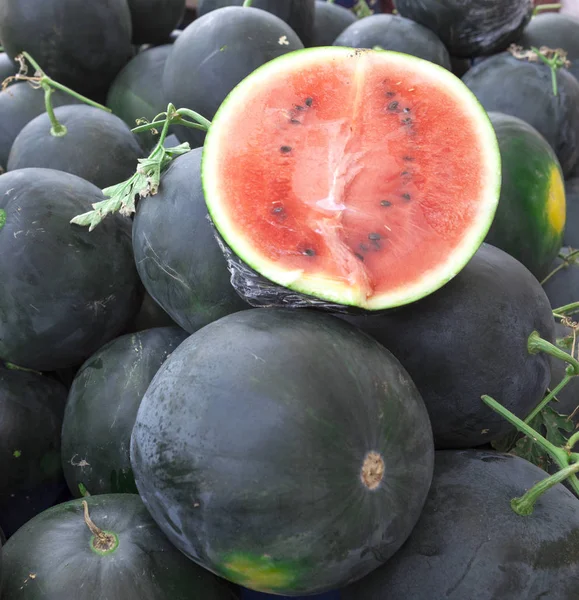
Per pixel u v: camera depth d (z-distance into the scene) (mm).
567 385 707
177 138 855
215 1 1042
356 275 443
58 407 704
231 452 391
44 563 475
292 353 417
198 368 423
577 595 452
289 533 390
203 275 544
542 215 756
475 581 454
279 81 500
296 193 475
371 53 513
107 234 646
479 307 508
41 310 616
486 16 1000
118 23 999
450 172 486
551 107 942
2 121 979
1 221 610
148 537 496
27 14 950
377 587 483
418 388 520
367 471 406
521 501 478
